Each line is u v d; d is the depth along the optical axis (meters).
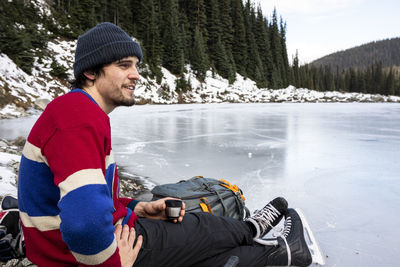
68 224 0.75
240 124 9.86
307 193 2.86
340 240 1.89
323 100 36.22
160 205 1.29
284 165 4.11
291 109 19.33
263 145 5.80
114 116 12.47
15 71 13.18
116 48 0.99
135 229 1.13
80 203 0.76
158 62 29.38
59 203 0.79
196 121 10.73
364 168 3.91
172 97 27.45
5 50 13.59
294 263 1.48
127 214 1.16
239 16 44.44
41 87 14.34
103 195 0.82
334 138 6.74
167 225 1.21
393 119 12.06
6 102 10.98
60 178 0.79
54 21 23.36
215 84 35.72
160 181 3.40
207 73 37.53
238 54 44.16
